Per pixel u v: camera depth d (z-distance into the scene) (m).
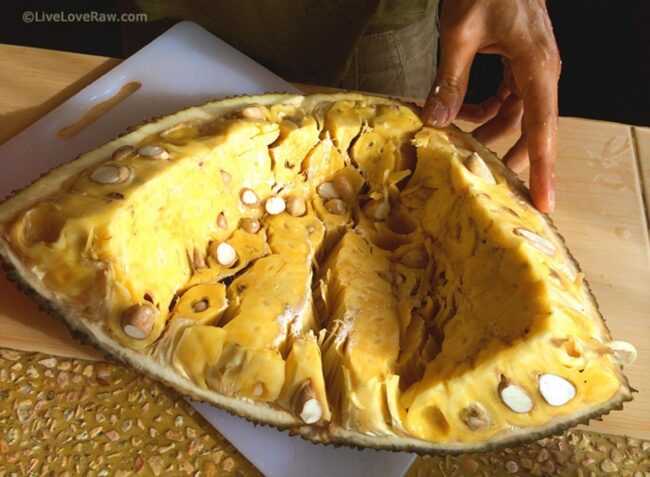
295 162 0.51
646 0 1.05
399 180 0.51
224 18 0.68
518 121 0.60
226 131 0.47
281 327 0.45
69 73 0.63
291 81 0.73
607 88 0.99
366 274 0.49
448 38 0.52
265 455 0.47
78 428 0.47
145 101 0.61
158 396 0.48
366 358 0.45
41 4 1.04
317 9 0.66
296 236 0.50
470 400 0.42
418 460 0.47
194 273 0.47
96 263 0.42
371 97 0.52
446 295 0.47
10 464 0.45
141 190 0.43
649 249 0.58
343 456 0.47
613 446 0.49
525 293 0.42
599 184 0.61
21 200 0.43
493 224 0.45
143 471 0.46
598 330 0.44
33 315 0.50
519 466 0.48
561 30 1.04
